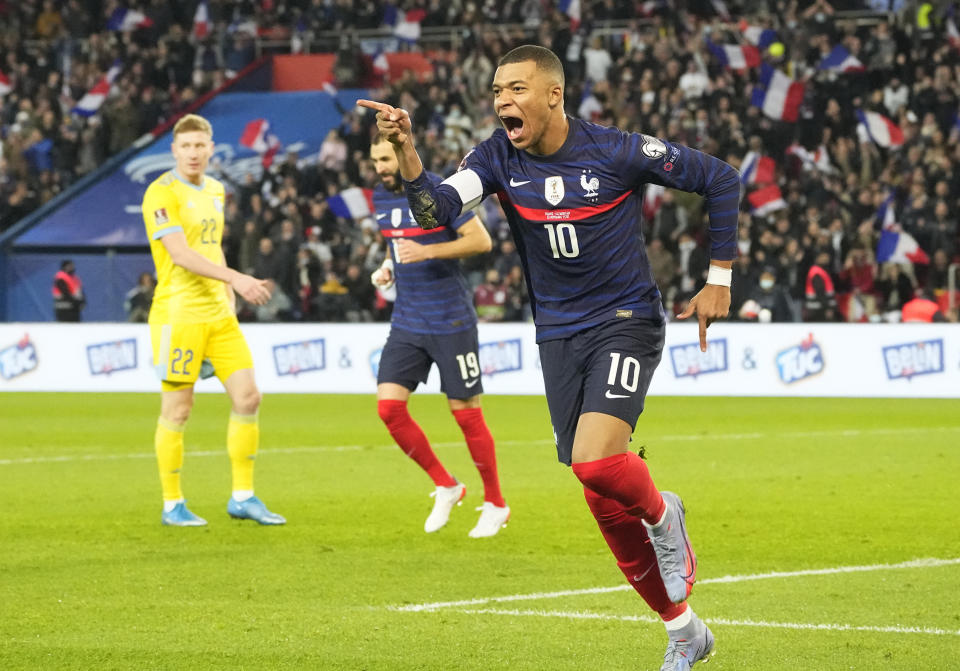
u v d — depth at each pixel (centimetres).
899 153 6662
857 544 2158
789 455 3469
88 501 2711
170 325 2377
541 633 1543
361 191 6762
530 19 7988
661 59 7238
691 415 4653
